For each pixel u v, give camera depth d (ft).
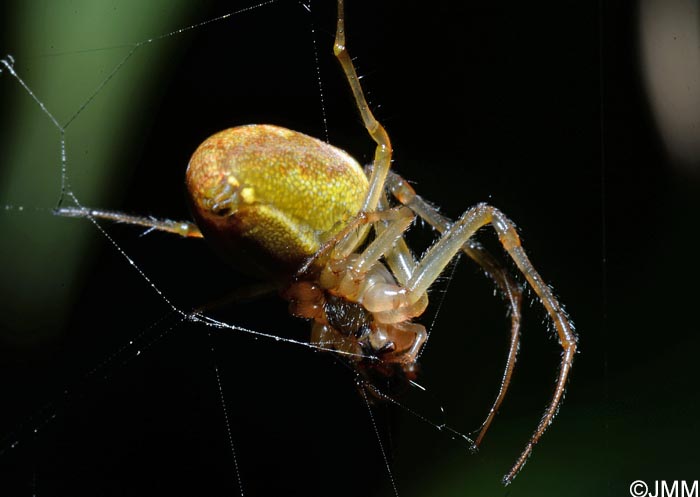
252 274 0.19
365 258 0.19
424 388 0.19
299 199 0.18
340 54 0.19
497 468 0.19
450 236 0.19
